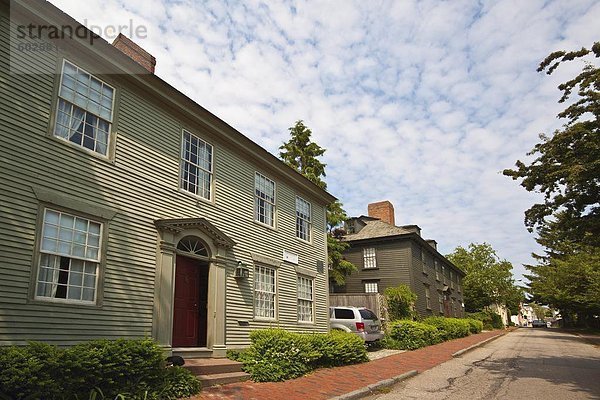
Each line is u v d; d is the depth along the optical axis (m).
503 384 10.38
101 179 8.75
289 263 15.45
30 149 7.54
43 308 7.25
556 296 38.34
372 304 22.25
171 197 10.52
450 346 20.78
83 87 8.75
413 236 29.31
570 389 9.70
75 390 6.47
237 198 13.02
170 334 9.64
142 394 7.16
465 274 49.69
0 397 5.57
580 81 10.82
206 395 8.11
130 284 8.96
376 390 9.54
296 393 8.66
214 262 11.41
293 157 30.09
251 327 12.54
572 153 11.17
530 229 13.12
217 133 12.34
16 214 7.14
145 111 10.19
